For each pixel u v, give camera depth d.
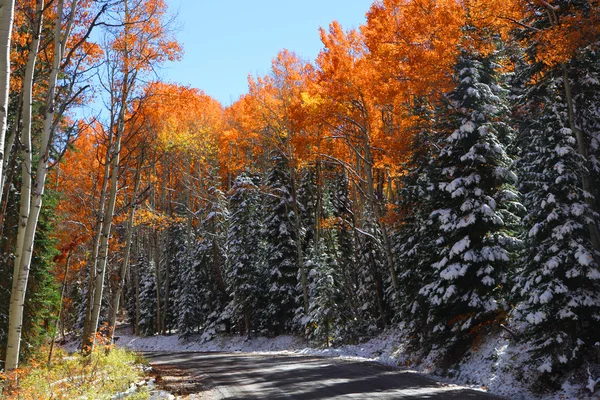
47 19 13.16
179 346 42.59
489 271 15.59
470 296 16.30
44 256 18.77
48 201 18.84
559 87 15.05
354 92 24.69
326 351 27.09
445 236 17.44
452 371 15.76
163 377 16.17
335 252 32.59
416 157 22.06
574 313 11.65
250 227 38.44
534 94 16.28
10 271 16.95
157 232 48.03
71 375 12.92
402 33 21.03
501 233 16.27
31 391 9.67
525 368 12.50
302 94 26.69
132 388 12.38
